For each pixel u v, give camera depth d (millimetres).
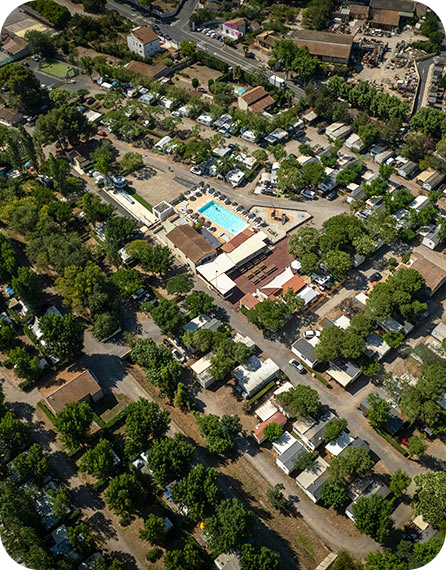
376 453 160500
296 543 142750
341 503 144750
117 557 138875
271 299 198125
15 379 178500
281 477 155750
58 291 190500
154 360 170250
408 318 189000
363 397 173750
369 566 130125
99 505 148375
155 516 139375
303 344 183375
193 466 155750
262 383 173875
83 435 154750
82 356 185125
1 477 152625
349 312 193750
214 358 173125
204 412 170125
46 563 127812
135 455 151750
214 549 136625
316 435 160125
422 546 132500
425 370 170500
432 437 163875
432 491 140375
